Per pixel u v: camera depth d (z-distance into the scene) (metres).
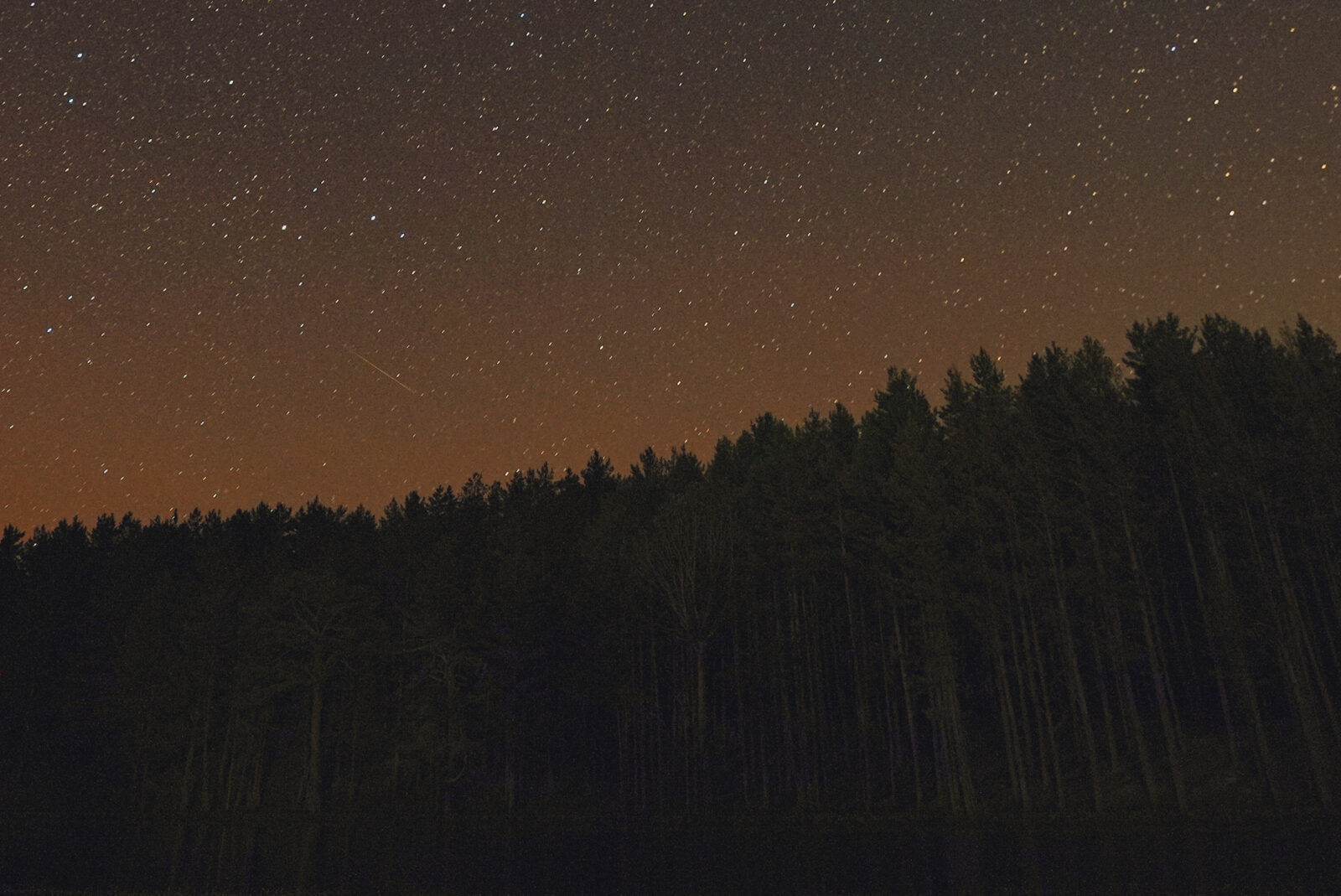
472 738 62.72
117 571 79.94
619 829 50.53
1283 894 24.64
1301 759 41.75
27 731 75.25
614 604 61.75
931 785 55.72
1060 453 49.31
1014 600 50.53
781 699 60.75
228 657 70.69
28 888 33.53
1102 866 29.78
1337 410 40.91
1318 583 49.66
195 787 73.69
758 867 35.28
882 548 52.22
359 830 53.16
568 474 96.19
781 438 79.50
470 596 63.88
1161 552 52.81
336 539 82.31
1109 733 47.81
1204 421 44.97
